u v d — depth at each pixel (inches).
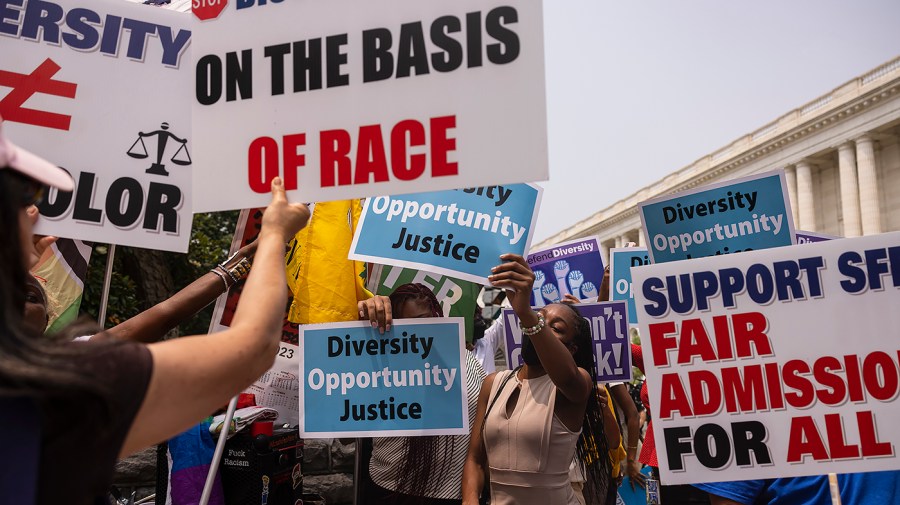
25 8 94.0
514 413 100.7
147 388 34.7
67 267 108.1
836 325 93.7
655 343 98.7
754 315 96.6
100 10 97.4
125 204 95.7
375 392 113.6
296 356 139.1
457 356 112.7
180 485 124.3
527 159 66.7
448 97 68.7
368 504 123.6
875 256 93.8
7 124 91.4
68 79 95.0
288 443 135.0
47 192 91.8
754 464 93.2
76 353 33.4
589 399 112.9
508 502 98.3
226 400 40.7
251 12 73.4
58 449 31.8
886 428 90.2
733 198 133.0
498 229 122.0
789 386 93.9
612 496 141.6
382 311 114.6
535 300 217.6
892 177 1616.6
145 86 98.7
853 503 96.7
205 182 72.3
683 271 99.5
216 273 88.1
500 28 68.3
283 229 53.5
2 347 31.2
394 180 68.9
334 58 71.4
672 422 96.3
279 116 71.8
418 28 70.0
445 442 118.2
